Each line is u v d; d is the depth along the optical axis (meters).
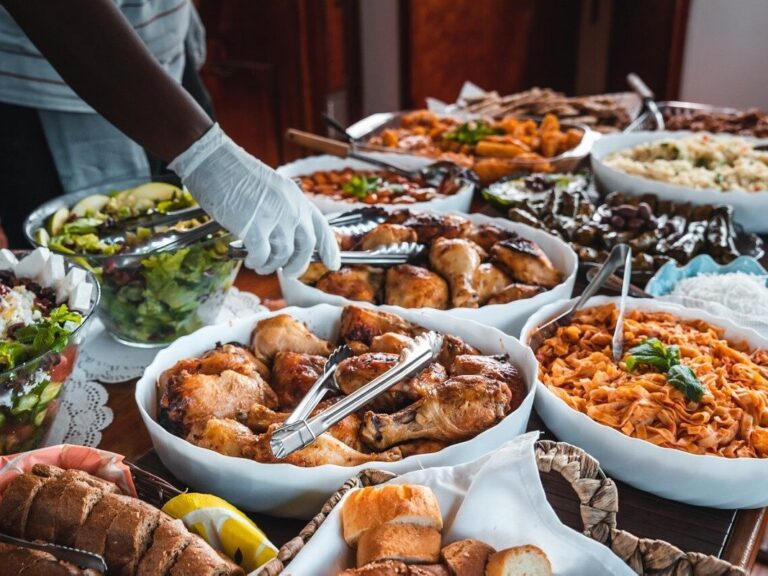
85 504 0.84
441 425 1.02
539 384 1.12
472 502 0.87
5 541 0.82
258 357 1.22
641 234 1.74
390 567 0.79
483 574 0.82
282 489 0.95
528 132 2.47
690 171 2.05
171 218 1.46
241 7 3.68
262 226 1.29
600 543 0.83
